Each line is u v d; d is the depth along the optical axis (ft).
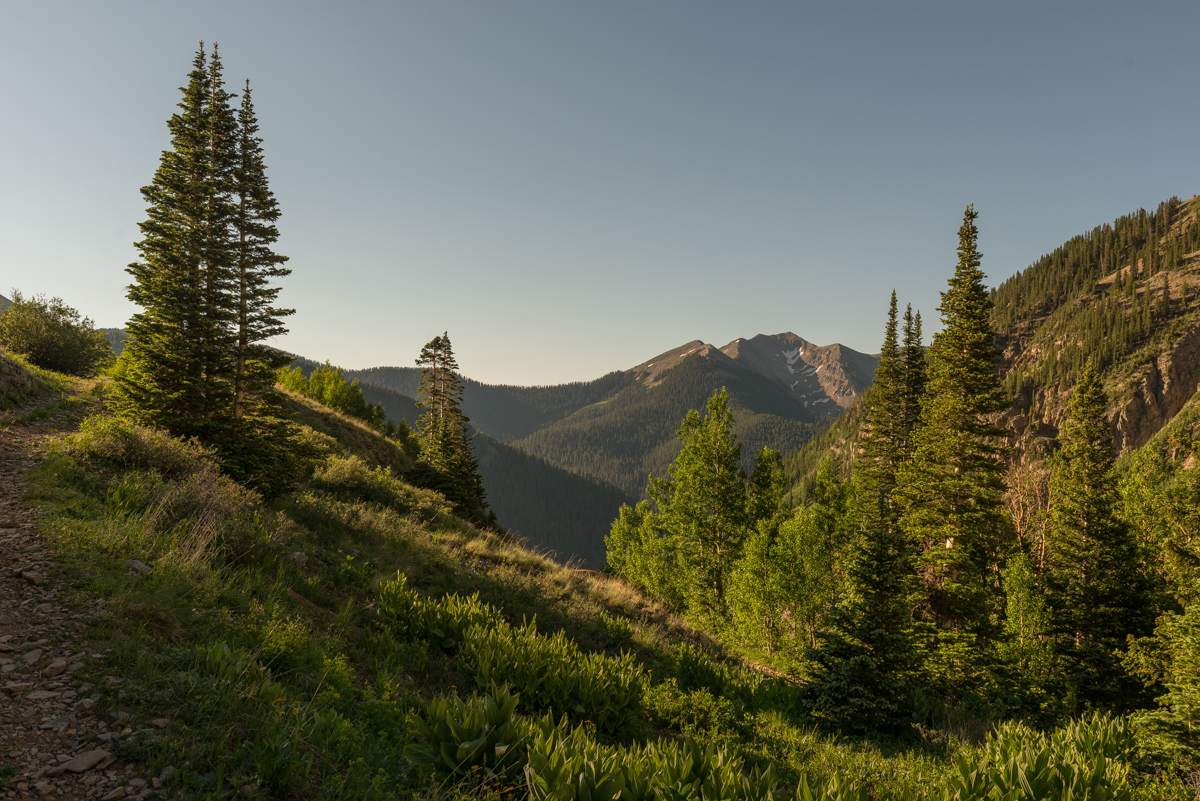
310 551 36.22
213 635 18.93
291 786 12.40
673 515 108.58
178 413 48.32
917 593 71.31
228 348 51.03
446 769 15.23
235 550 29.17
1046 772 17.51
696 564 108.68
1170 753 29.50
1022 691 59.77
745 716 32.83
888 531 43.04
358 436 143.74
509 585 44.86
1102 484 81.51
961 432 78.02
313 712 15.74
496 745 15.56
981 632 66.85
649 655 41.42
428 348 155.43
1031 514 100.78
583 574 64.28
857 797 14.74
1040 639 72.54
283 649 19.16
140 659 15.62
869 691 37.93
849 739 35.76
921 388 110.11
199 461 40.42
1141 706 63.87
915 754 33.06
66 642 16.16
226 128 53.98
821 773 24.79
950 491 75.77
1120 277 626.23
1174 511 78.95
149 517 27.66
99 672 15.02
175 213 51.49
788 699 40.75
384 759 15.12
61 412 57.82
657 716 28.78
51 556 20.94
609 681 25.36
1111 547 77.82
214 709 14.43
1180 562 71.26
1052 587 78.18
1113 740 28.63
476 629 28.40
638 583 123.44
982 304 80.18
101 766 11.81
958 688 58.85
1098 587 74.13
